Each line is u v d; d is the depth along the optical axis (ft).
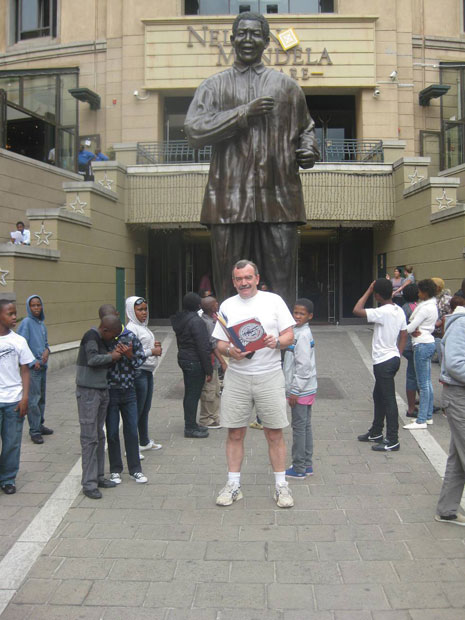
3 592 11.24
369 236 58.90
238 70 22.24
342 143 56.24
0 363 16.24
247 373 14.78
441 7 62.18
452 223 40.42
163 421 24.09
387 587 11.29
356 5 59.31
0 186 43.47
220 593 11.15
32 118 57.93
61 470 18.37
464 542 13.14
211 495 16.05
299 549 12.87
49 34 65.16
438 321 28.94
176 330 21.62
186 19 58.29
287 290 22.71
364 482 16.92
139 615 10.48
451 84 61.67
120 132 60.80
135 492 16.33
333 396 28.19
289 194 22.16
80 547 13.08
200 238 59.82
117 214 50.16
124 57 60.08
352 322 58.95
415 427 22.45
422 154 60.54
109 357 15.89
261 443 20.76
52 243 38.40
